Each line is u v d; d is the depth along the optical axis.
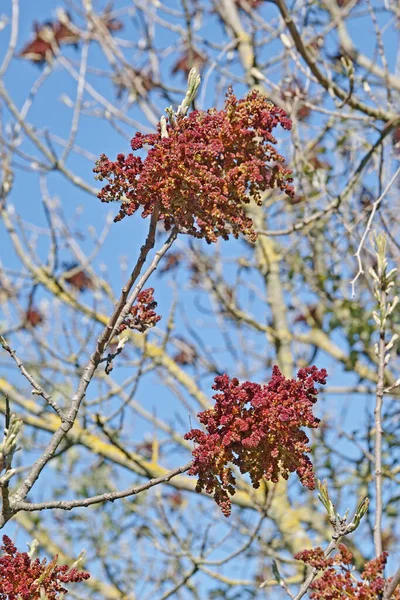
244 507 6.61
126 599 7.38
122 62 8.41
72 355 6.66
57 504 2.53
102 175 2.62
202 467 2.56
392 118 6.23
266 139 2.76
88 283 8.09
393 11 7.55
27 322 7.18
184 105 2.73
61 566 2.56
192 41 8.41
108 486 8.47
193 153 2.60
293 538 6.46
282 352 7.50
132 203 2.64
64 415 2.68
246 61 7.89
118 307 2.65
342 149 7.54
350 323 7.29
